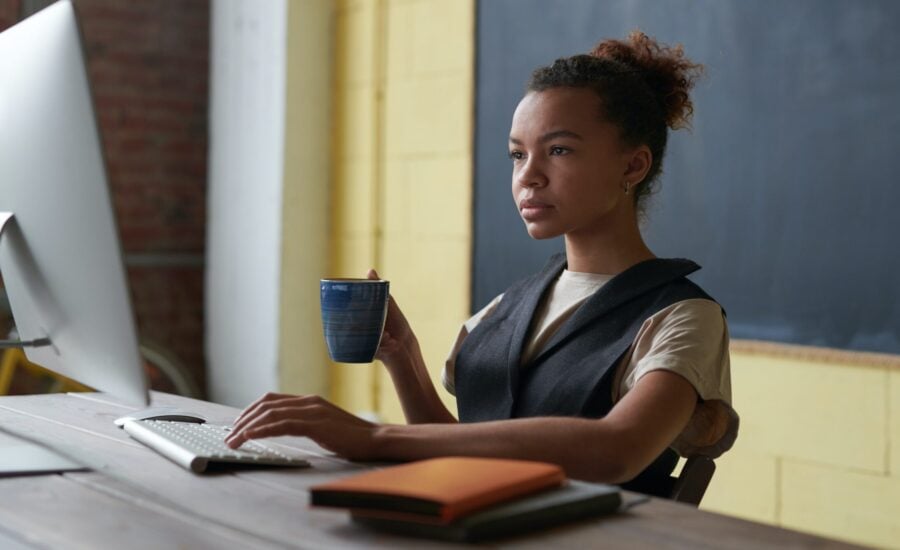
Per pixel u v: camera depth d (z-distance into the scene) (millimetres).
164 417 1558
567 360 1538
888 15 2848
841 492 2965
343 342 1430
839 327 2963
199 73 4793
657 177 1663
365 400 4402
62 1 1288
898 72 2828
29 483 1205
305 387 4531
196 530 1015
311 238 4527
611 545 973
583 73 1561
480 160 3941
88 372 1397
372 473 1070
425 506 974
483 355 1668
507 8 3852
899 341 2828
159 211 4707
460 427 1279
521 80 3803
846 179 2941
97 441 1430
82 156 1246
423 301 4180
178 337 4770
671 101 1676
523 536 996
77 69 1235
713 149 3260
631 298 1527
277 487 1174
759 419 3158
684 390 1355
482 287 3936
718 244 3256
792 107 3068
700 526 1049
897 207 2828
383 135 4340
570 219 1552
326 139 4555
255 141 4566
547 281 1681
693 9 3307
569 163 1533
